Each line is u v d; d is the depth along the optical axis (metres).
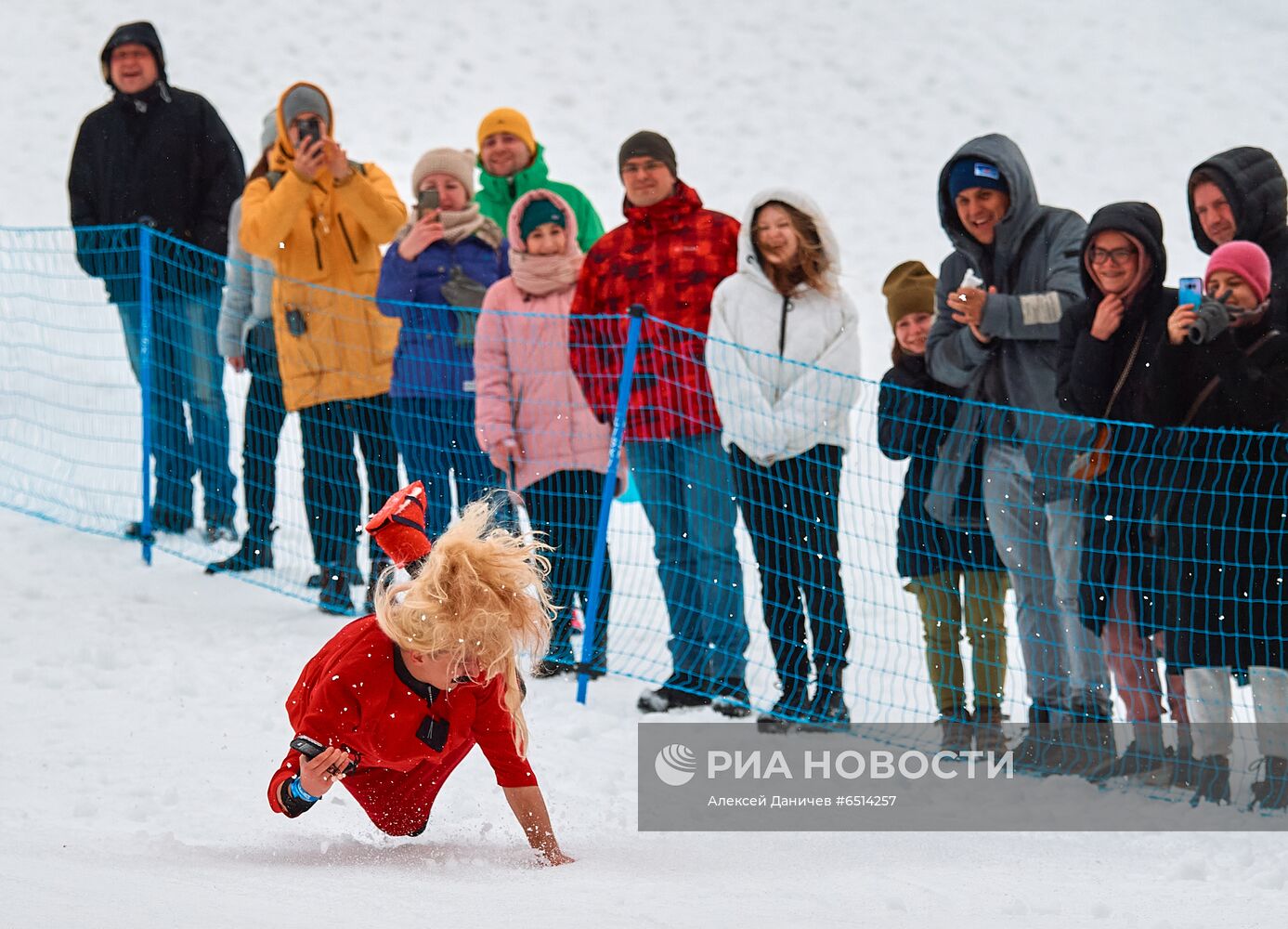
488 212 29.16
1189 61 59.03
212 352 29.11
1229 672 18.81
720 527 23.12
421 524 13.41
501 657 12.78
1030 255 21.38
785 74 57.91
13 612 25.38
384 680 13.00
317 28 58.38
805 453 22.09
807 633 22.34
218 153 29.83
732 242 23.92
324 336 26.06
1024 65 58.59
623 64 58.38
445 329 25.66
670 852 15.27
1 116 51.59
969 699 22.14
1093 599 20.00
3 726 19.95
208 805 16.58
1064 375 20.16
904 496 21.94
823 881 13.52
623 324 23.59
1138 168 53.62
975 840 16.59
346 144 52.75
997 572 21.42
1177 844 16.44
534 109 55.75
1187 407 19.36
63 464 32.31
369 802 14.41
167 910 10.10
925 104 56.53
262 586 27.36
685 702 22.84
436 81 56.69
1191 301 18.84
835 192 52.09
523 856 14.30
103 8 57.88
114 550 28.92
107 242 29.55
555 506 24.41
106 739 19.42
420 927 10.20
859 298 44.84
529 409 24.50
